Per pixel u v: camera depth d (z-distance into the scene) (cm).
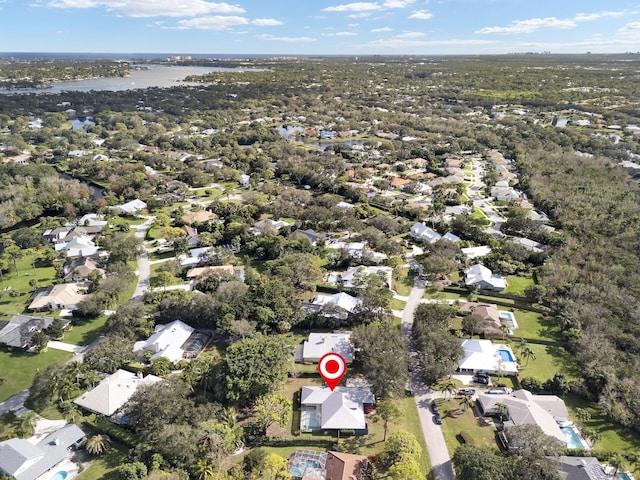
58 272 12288
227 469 6316
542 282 11519
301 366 8662
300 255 12012
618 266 11638
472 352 8675
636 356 8619
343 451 6712
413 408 7625
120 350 8481
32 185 18862
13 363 8756
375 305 9931
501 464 5894
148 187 18775
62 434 6688
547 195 17725
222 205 16638
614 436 7144
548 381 8100
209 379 7844
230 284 10325
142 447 6341
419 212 16238
